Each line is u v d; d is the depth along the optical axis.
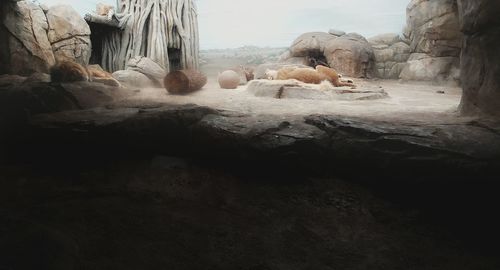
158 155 4.74
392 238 3.24
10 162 4.65
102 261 2.67
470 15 4.80
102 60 10.22
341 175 4.20
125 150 4.84
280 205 3.78
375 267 2.81
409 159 3.85
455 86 10.33
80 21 9.16
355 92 7.27
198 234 3.17
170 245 2.96
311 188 4.07
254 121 4.90
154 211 3.53
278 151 4.25
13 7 7.77
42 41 8.35
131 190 3.94
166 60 10.30
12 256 2.41
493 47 4.55
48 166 4.54
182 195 3.90
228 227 3.32
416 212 3.65
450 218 3.53
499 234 3.26
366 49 12.12
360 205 3.78
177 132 4.75
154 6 10.16
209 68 14.29
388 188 3.98
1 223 2.94
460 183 3.64
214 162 4.56
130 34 10.06
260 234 3.23
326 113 5.45
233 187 4.14
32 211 3.37
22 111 5.42
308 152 4.26
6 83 6.54
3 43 7.71
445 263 2.88
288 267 2.77
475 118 4.74
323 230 3.35
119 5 10.40
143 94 7.56
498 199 3.51
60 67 6.86
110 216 3.36
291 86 7.39
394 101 6.96
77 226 3.15
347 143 4.19
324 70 8.16
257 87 7.67
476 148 3.75
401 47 12.55
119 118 5.09
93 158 4.77
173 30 10.67
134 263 2.68
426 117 5.07
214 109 5.48
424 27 11.12
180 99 6.93
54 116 5.27
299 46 12.91
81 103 5.98
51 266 2.39
